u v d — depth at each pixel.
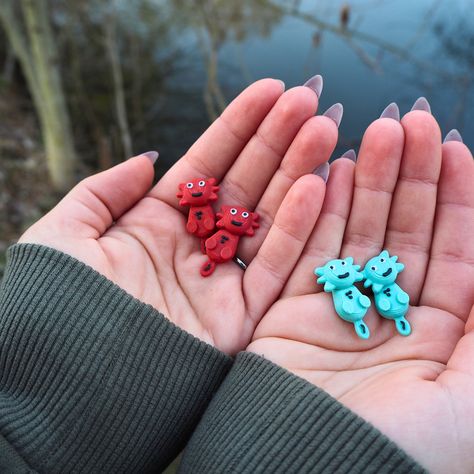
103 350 0.19
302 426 0.16
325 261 0.21
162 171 0.70
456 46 0.66
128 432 0.19
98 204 0.22
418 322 0.19
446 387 0.16
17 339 0.19
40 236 0.21
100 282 0.20
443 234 0.20
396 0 0.73
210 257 0.22
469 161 0.20
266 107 0.22
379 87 0.63
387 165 0.20
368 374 0.18
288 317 0.20
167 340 0.20
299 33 0.69
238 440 0.17
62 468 0.18
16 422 0.18
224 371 0.20
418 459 0.15
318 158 0.21
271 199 0.23
